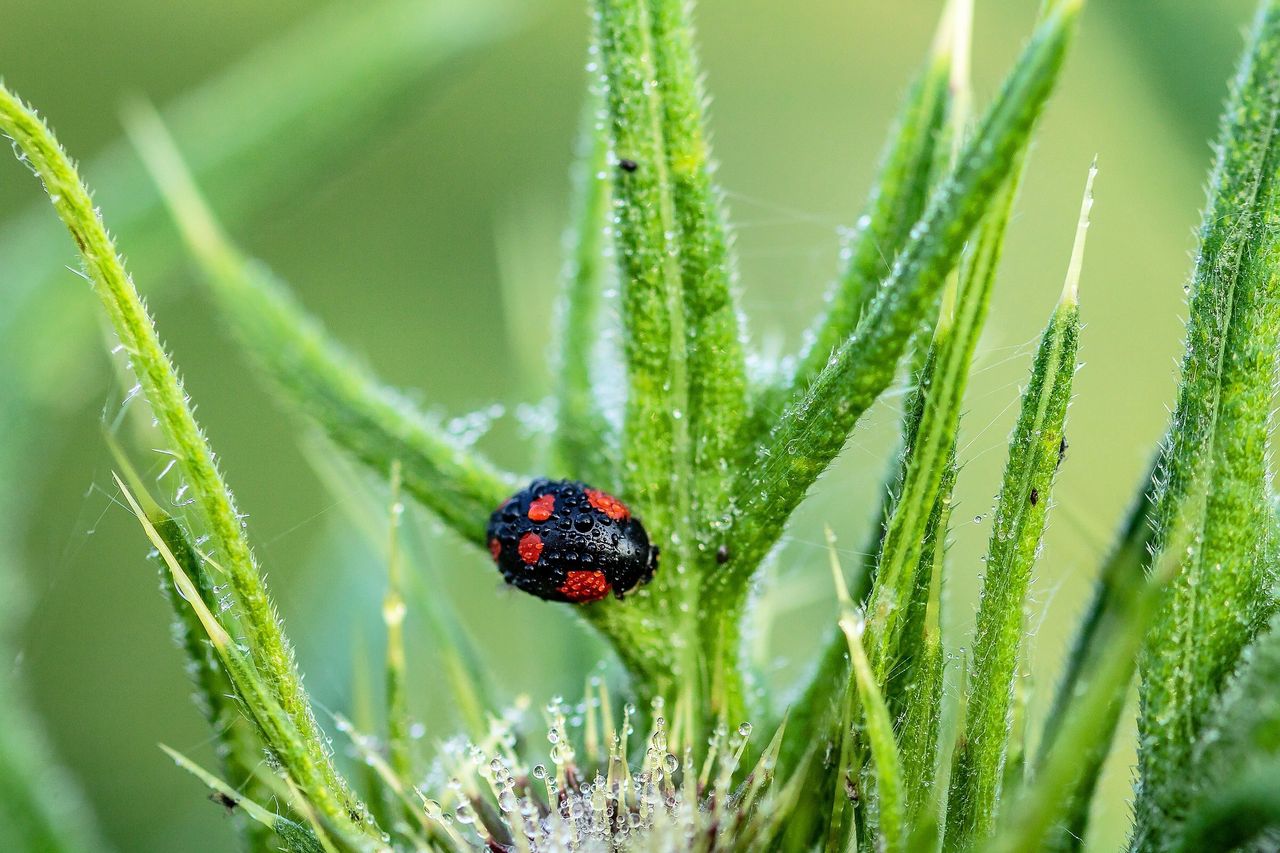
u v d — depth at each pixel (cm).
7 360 13
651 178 12
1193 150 14
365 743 12
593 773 12
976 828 11
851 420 11
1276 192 11
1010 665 11
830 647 12
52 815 12
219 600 11
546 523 12
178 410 11
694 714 12
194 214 12
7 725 12
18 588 13
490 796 12
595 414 12
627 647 12
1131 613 11
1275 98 11
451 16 14
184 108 14
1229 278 11
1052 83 11
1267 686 11
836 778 11
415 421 12
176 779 15
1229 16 14
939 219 11
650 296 12
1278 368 11
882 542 11
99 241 11
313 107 14
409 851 12
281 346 12
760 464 12
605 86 12
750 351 12
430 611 12
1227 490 11
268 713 11
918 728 11
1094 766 11
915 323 11
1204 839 10
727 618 12
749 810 11
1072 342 11
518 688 13
